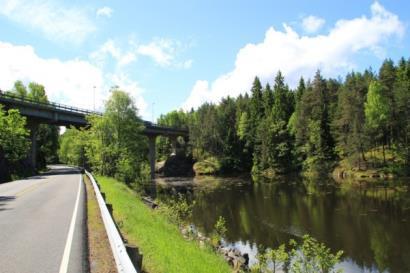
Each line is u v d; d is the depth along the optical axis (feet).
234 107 395.34
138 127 194.70
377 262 74.90
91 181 110.52
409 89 253.03
